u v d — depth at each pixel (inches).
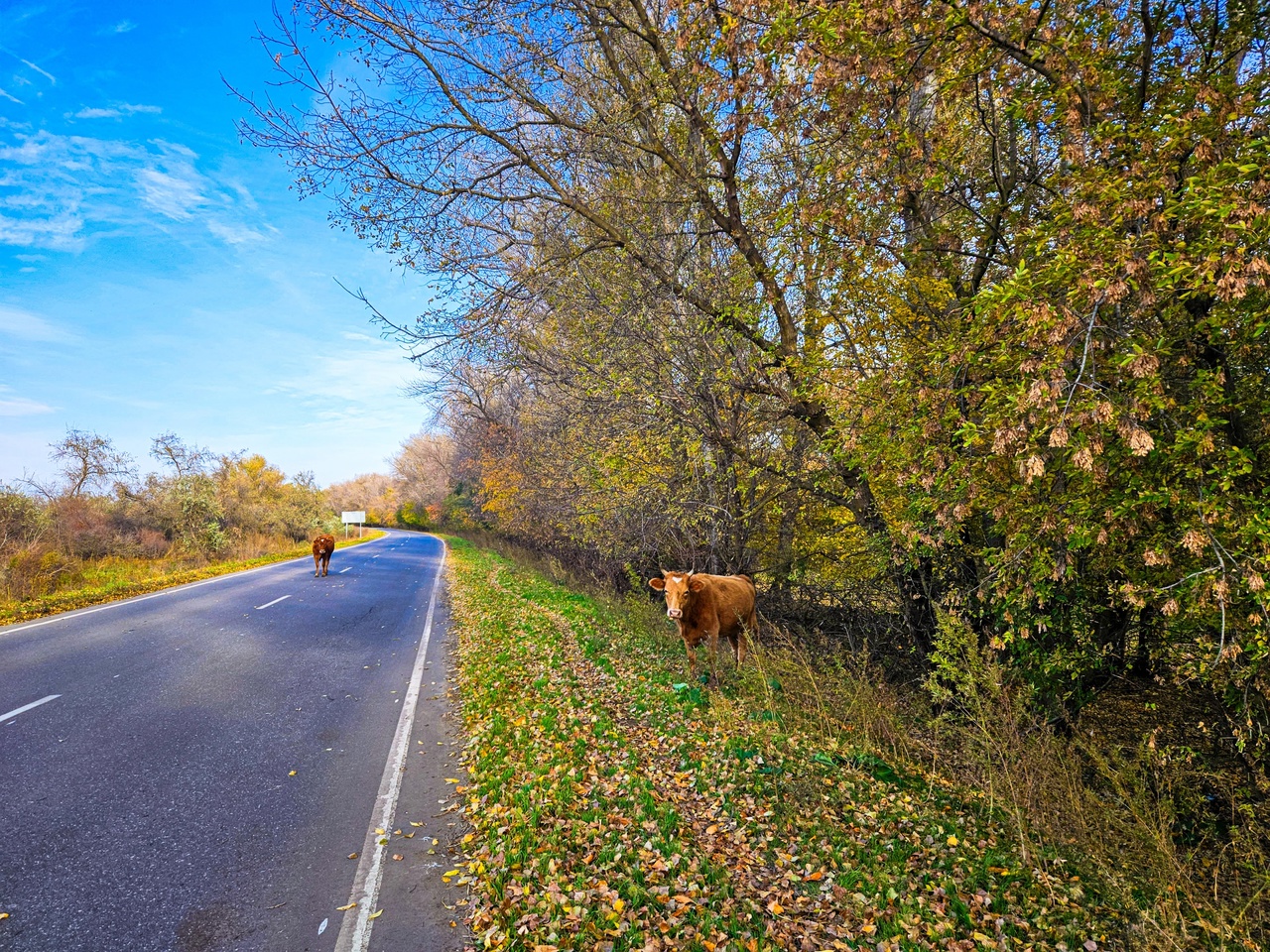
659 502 466.3
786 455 419.8
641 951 134.3
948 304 311.9
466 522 1820.9
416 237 353.4
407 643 459.5
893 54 241.1
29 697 284.5
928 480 233.8
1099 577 262.8
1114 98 224.8
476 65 341.7
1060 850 185.0
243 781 218.1
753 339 361.1
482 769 226.8
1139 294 164.9
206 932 143.2
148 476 1092.5
